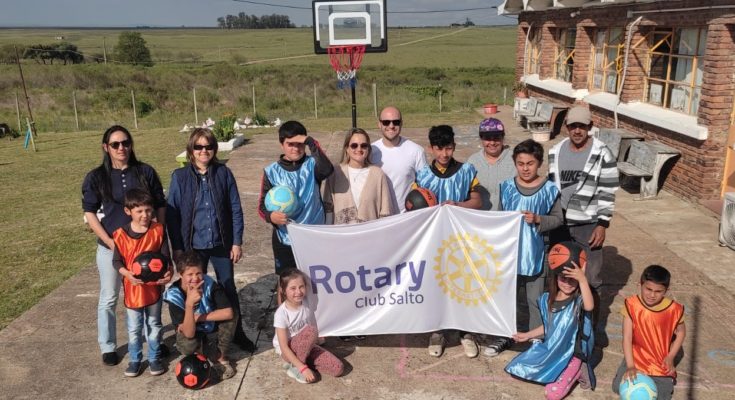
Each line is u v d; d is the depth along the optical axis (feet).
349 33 31.35
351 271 14.92
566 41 52.31
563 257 13.23
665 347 12.88
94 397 14.10
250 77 161.68
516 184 14.98
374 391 14.14
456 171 15.48
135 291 14.25
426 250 14.90
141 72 163.53
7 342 16.78
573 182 15.85
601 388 14.08
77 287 20.81
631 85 35.96
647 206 28.89
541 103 52.80
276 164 15.62
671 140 30.73
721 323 17.03
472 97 102.83
